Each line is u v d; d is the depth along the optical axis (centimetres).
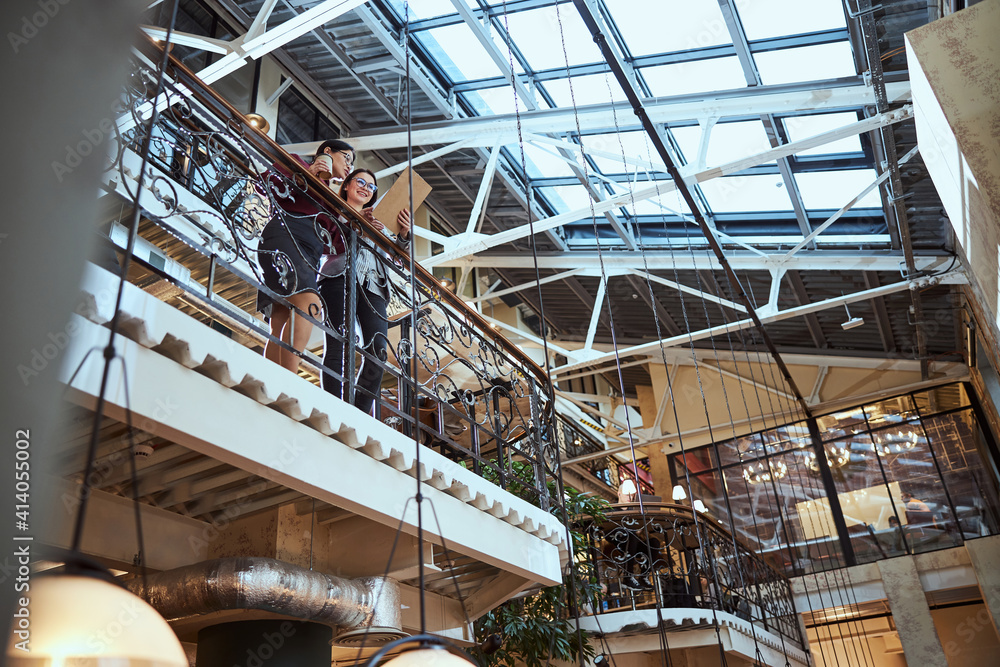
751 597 933
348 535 384
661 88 736
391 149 874
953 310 1052
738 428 1334
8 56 99
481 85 775
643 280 1102
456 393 396
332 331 312
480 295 1133
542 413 480
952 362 1194
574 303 1212
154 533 329
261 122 344
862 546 1188
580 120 725
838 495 1234
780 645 909
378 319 360
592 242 1030
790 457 1288
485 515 380
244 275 276
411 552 364
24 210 98
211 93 281
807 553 1220
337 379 319
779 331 1220
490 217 978
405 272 387
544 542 436
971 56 300
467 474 365
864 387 1268
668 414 1389
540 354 1096
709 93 688
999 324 378
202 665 319
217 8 709
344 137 840
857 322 948
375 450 311
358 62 739
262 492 346
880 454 1232
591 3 634
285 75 782
